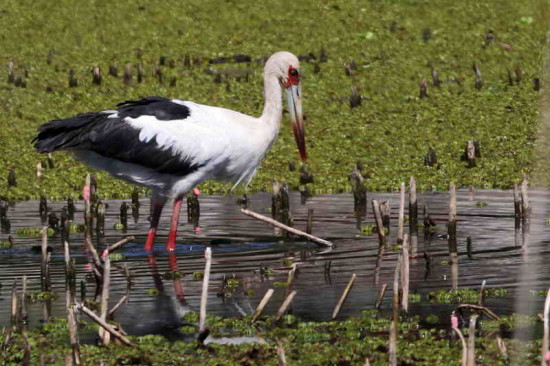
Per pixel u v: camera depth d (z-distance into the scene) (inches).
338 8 1151.6
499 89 970.7
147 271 503.5
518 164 785.6
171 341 390.6
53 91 938.7
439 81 989.2
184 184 561.0
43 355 374.6
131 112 557.0
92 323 415.8
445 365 358.9
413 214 597.0
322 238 576.4
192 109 569.0
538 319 402.0
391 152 827.4
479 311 418.3
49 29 1084.5
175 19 1119.0
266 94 590.2
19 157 805.2
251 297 452.1
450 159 806.5
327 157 817.5
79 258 533.3
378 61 1035.9
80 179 764.6
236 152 569.3
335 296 450.6
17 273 501.0
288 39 1086.4
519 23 1122.7
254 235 586.2
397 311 405.1
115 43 1069.1
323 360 366.3
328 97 948.6
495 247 542.0
